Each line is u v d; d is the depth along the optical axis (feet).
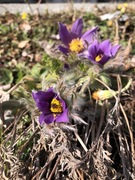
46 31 1.40
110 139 0.90
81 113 0.86
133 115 0.95
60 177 0.83
